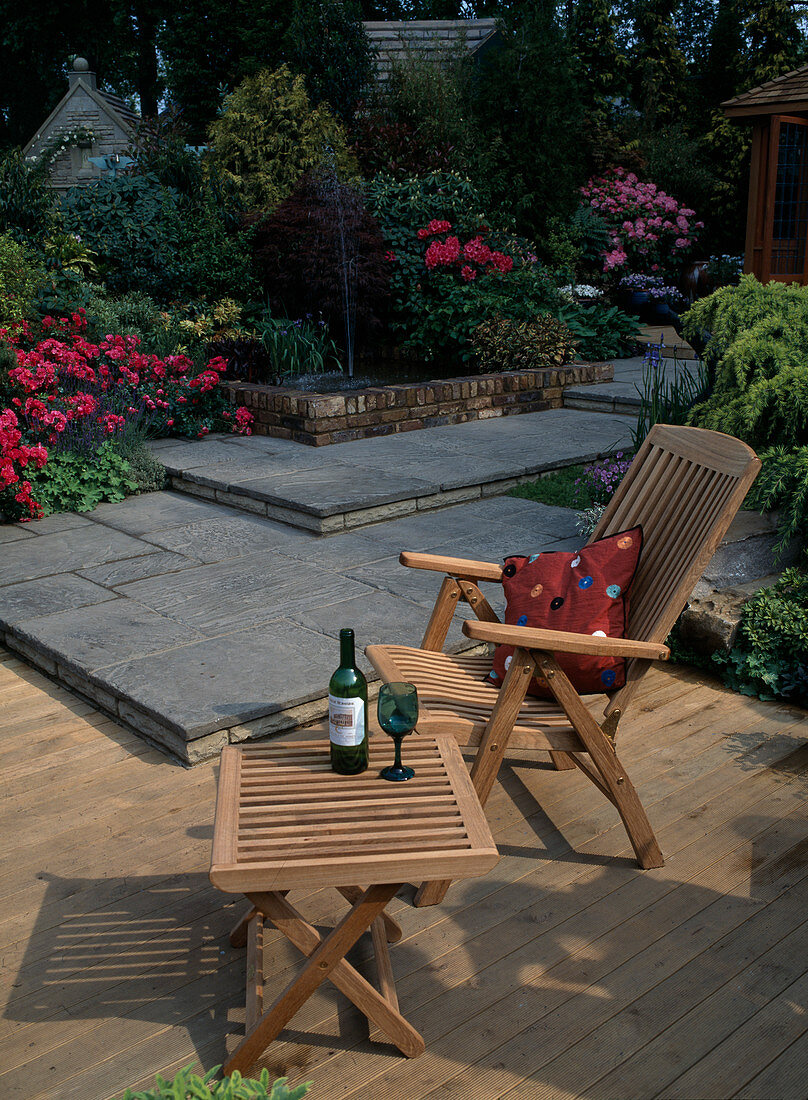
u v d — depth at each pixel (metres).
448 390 7.75
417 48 14.69
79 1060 2.14
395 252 9.73
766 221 8.55
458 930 2.55
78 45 25.06
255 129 11.35
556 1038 2.18
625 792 2.72
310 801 2.18
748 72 19.08
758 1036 2.18
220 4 19.47
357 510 5.53
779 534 4.28
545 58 12.88
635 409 7.99
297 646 3.95
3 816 3.07
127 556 5.12
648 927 2.54
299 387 8.24
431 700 2.78
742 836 2.93
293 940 2.07
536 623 2.97
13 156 9.19
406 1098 2.03
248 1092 1.48
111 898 2.70
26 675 4.15
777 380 4.44
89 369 6.64
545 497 6.07
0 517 5.74
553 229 12.81
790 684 3.77
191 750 3.33
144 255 8.91
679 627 4.11
